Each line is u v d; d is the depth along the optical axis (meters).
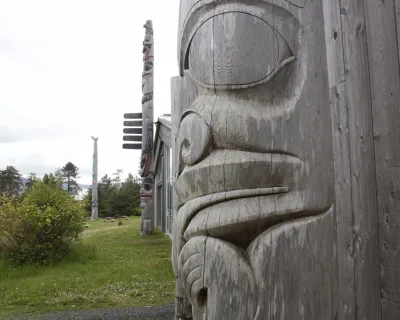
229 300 1.10
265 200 1.13
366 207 1.17
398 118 1.09
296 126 1.16
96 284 5.57
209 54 1.23
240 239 1.18
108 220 21.98
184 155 1.30
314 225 1.13
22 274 6.29
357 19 1.23
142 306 4.52
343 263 1.19
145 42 13.05
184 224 1.29
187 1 1.34
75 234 7.73
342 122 1.25
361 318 1.15
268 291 1.08
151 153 12.68
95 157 23.25
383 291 1.13
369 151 1.17
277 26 1.19
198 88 1.30
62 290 5.25
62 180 8.26
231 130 1.18
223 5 1.22
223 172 1.17
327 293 1.11
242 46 1.18
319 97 1.20
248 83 1.17
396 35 1.10
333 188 1.19
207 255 1.16
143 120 12.84
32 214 6.88
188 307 2.22
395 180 1.10
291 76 1.20
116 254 8.13
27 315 4.20
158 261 7.28
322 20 1.27
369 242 1.15
